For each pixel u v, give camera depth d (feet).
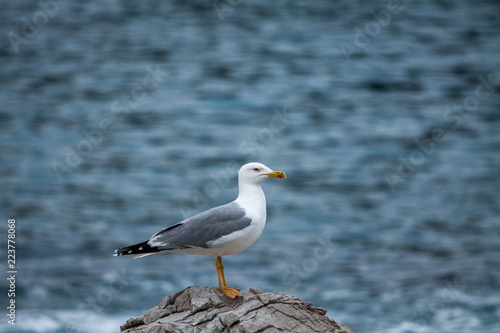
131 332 27.35
